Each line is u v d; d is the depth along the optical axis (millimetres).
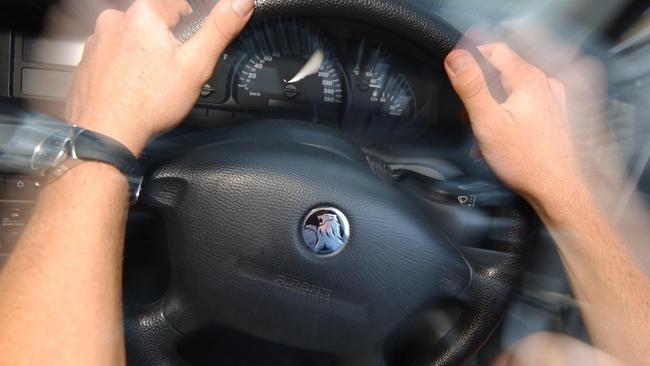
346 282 462
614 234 512
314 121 589
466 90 458
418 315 509
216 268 458
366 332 483
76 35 661
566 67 770
